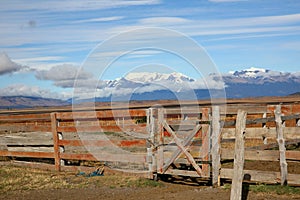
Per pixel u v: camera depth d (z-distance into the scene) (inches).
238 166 257.1
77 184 407.5
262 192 327.0
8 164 546.6
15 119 550.6
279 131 348.8
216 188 356.8
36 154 514.0
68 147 568.1
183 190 367.2
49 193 371.9
